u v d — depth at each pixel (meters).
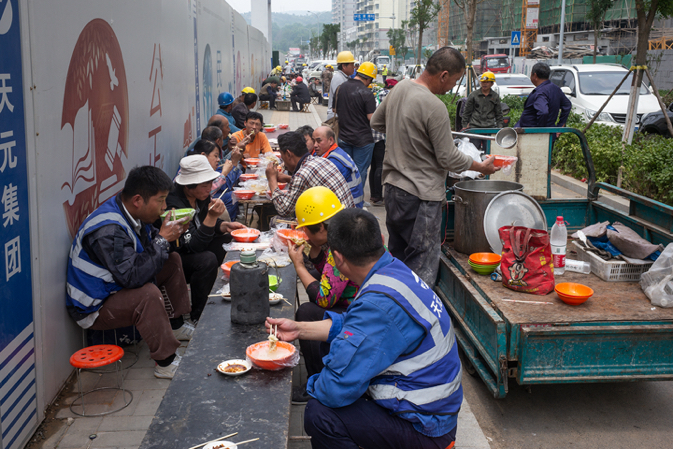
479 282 3.71
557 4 49.72
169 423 1.96
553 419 3.36
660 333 3.08
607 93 12.54
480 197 4.10
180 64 7.38
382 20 113.44
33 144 2.85
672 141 7.66
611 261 3.80
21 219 2.73
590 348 3.09
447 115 3.94
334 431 2.14
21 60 2.71
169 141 6.55
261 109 23.25
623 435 3.19
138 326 3.38
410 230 4.27
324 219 2.92
